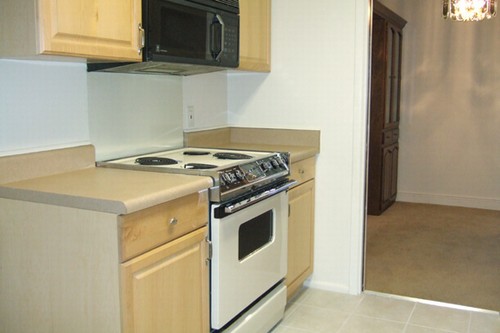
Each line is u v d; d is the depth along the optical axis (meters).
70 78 2.07
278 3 3.04
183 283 1.82
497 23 5.05
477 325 2.62
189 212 1.82
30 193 1.65
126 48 1.88
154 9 1.96
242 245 2.18
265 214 2.36
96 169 2.09
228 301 2.06
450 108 5.36
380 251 3.90
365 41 2.86
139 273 1.60
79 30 1.68
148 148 2.56
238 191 2.05
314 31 2.96
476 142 5.30
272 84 3.12
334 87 2.95
